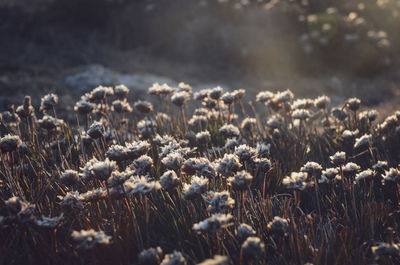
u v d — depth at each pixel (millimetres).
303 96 10414
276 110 4105
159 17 14695
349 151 3637
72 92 8422
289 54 12992
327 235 2363
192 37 13898
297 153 3643
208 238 2189
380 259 2072
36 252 2160
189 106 6246
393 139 3713
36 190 2736
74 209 2344
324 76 12398
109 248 2182
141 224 2373
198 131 4055
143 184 2062
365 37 13773
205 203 2523
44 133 3980
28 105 3420
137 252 2230
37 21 15047
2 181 2705
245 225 2082
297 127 4152
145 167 2453
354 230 2344
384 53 13469
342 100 9430
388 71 13008
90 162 2467
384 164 2867
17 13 15508
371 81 11891
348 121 4125
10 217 2029
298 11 14977
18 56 12234
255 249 1860
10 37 14062
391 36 15719
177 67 12492
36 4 16703
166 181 2215
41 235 2203
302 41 13156
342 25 13875
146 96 8117
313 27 13750
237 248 2166
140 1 15727
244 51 12898
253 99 9242
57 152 3477
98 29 15477
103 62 12031
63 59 12109
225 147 3131
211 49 13477
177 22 14664
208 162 2453
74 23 15625
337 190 2979
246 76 12133
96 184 2770
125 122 4266
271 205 2605
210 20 14578
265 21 14578
